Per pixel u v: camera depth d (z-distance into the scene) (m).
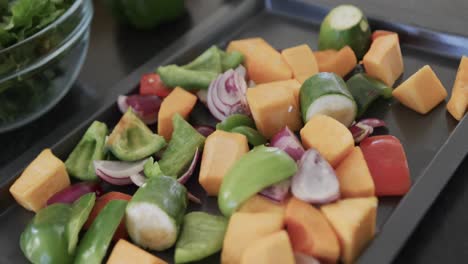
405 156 0.63
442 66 0.72
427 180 0.59
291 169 0.58
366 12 0.77
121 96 0.72
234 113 0.69
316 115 0.62
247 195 0.58
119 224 0.60
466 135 0.62
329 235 0.56
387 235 0.56
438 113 0.67
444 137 0.65
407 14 0.76
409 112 0.68
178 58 0.77
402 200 0.58
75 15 0.71
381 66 0.69
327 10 0.80
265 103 0.65
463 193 0.60
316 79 0.65
